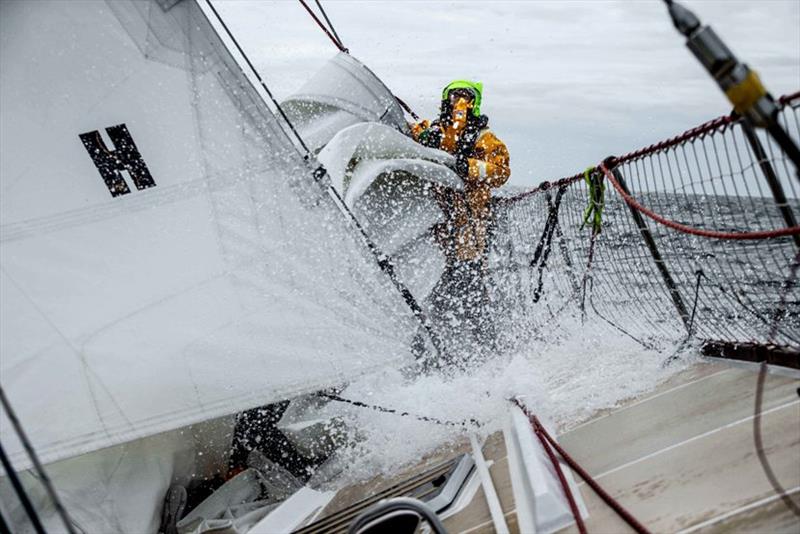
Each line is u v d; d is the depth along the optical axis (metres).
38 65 3.87
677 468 3.16
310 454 5.06
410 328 4.56
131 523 4.29
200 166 4.13
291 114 6.14
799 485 2.64
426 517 2.49
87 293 4.10
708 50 1.70
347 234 4.38
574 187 6.34
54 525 4.03
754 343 4.23
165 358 4.21
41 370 4.08
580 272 6.73
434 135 6.60
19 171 3.94
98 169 4.03
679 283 4.98
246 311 4.30
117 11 3.88
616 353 5.36
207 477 4.95
